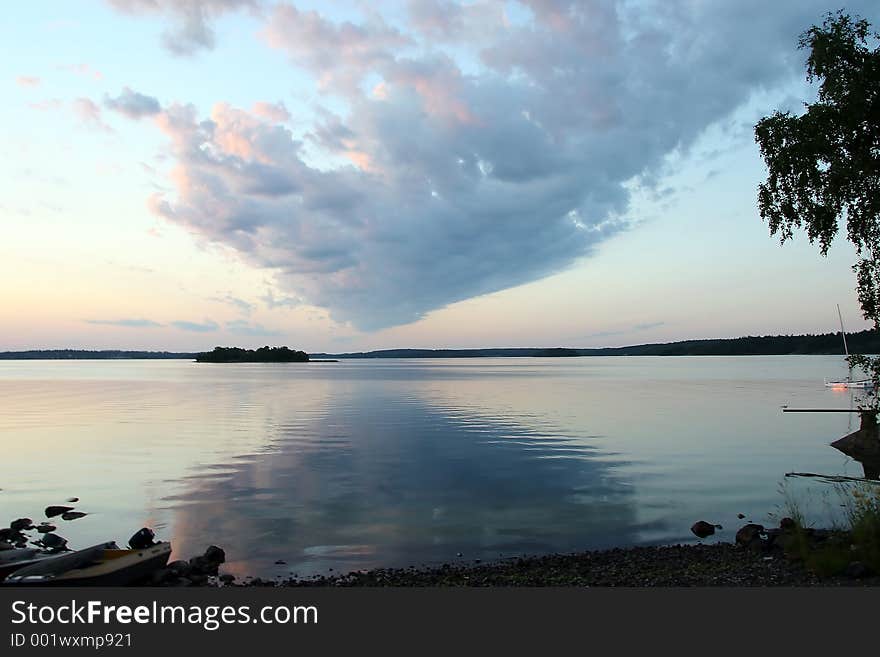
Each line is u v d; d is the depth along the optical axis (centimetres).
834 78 1313
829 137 1323
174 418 5038
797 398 6694
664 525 1823
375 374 16400
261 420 4862
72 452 3250
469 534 1741
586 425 4412
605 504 2088
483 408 5875
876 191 1308
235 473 2658
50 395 8081
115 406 6262
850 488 2272
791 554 1323
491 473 2639
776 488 2306
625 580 1222
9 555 1416
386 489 2339
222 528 1817
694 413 5188
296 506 2075
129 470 2728
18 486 2403
